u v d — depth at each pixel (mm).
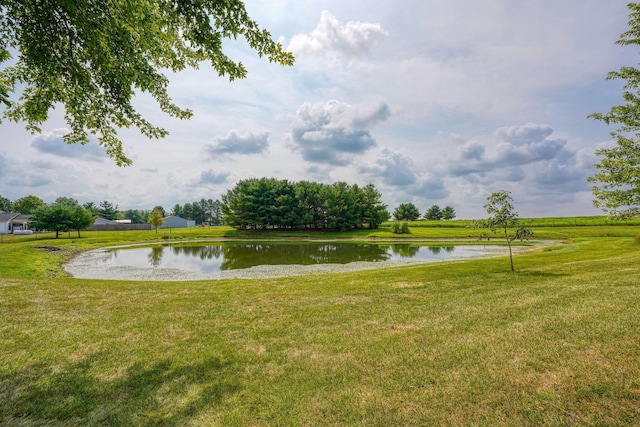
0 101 4738
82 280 12984
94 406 3738
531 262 16438
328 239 55812
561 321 5906
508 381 3973
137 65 5387
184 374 4531
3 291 9766
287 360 4934
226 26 4984
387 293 9664
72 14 4070
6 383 4266
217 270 21328
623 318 5785
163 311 7922
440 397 3723
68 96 5883
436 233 59625
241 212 68625
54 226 50156
